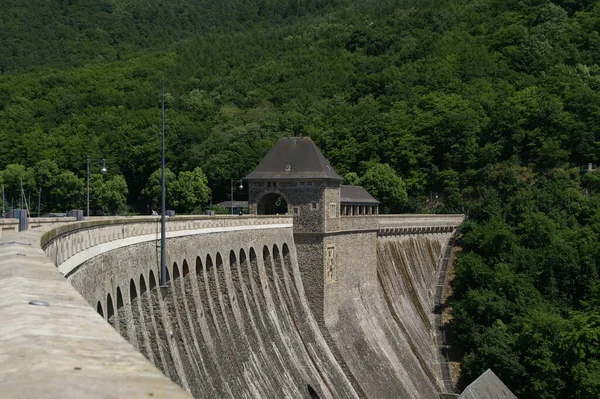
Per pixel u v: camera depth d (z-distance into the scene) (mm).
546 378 128250
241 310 98000
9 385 9359
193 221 83625
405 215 173875
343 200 144750
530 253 172125
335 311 129375
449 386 141250
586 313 139125
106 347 11344
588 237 169750
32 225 68562
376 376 127875
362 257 145500
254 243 107125
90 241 53281
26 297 15406
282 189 126938
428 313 169125
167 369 68562
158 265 72812
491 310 152250
